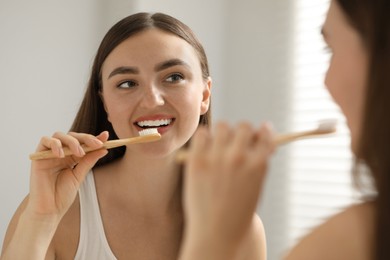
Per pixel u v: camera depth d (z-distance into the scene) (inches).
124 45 37.9
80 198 41.8
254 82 74.0
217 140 14.1
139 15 39.6
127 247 41.4
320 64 65.8
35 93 72.1
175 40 38.5
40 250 34.2
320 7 66.2
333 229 15.6
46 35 73.1
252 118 74.2
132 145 37.2
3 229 69.8
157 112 37.2
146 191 41.3
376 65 14.5
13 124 70.5
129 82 37.9
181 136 38.2
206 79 42.8
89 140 34.1
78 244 41.1
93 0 77.2
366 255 14.9
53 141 32.9
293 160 68.3
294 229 67.9
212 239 14.2
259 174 13.8
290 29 69.7
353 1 15.3
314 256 15.6
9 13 70.2
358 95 15.7
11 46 70.4
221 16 78.1
